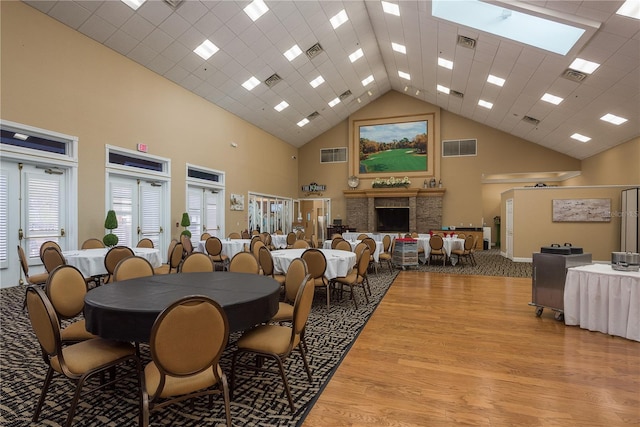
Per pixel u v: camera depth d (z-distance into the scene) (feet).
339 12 24.40
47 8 16.53
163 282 7.96
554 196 27.96
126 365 8.32
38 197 17.08
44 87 16.69
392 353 9.13
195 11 19.61
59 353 5.47
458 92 33.58
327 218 46.70
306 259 12.78
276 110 35.19
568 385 7.38
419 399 6.80
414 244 24.43
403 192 41.91
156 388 5.07
